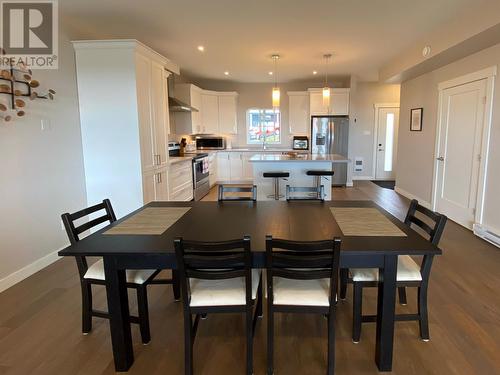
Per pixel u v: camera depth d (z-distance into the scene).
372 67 6.14
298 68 6.18
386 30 3.95
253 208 2.44
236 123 7.89
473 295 2.55
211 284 1.83
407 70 5.01
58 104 3.31
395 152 8.31
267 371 1.76
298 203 2.59
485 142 3.81
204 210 2.40
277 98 4.95
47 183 3.20
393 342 1.91
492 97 3.66
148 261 1.73
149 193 3.94
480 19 3.12
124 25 3.66
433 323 2.19
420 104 5.59
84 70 3.55
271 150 7.57
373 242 1.69
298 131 7.71
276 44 4.50
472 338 2.04
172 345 2.03
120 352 1.80
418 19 3.57
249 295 1.68
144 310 2.01
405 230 1.88
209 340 2.06
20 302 2.52
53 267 3.15
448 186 4.69
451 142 4.59
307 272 1.63
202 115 7.35
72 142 3.52
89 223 2.12
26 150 2.94
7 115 2.74
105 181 3.73
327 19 3.55
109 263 1.73
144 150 3.78
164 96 4.34
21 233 2.90
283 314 2.33
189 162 5.59
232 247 1.55
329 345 1.70
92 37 3.91
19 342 2.05
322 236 1.80
